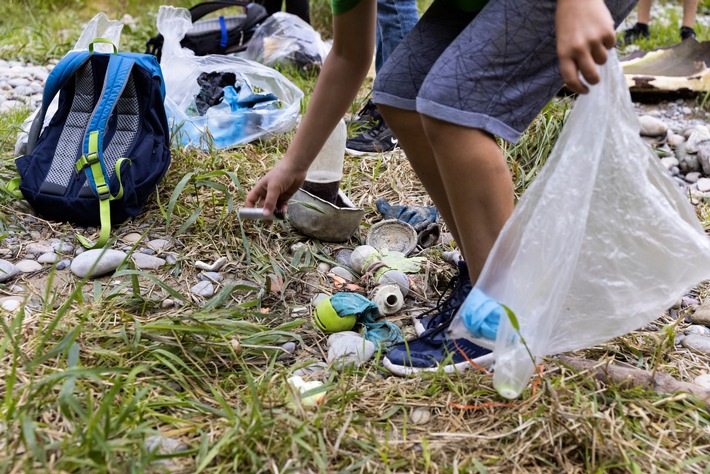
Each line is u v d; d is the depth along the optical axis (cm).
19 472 144
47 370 177
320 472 152
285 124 352
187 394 177
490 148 163
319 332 215
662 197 173
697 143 362
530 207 161
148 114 282
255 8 485
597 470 154
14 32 571
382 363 200
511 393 163
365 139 352
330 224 262
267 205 197
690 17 540
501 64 160
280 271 243
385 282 236
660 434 167
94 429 148
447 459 160
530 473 157
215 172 276
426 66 187
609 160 162
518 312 161
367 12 178
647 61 481
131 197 269
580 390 180
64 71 275
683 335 218
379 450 158
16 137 338
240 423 161
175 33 362
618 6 163
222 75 362
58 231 269
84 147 268
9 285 232
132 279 216
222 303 227
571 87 142
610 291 171
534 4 158
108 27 331
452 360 186
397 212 285
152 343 194
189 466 153
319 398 175
